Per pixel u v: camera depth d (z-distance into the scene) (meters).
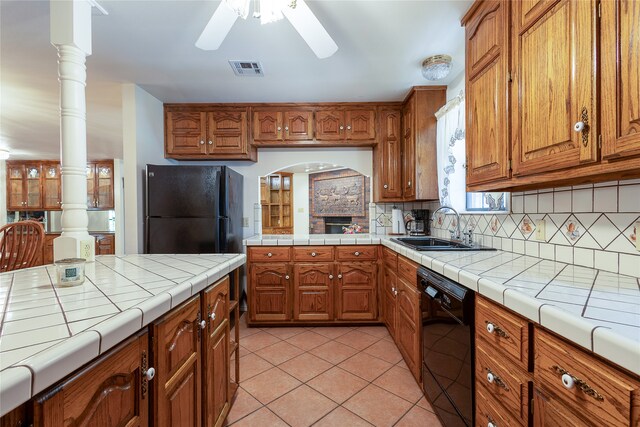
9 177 5.78
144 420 0.81
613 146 0.83
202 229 2.57
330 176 6.67
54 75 2.38
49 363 0.50
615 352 0.58
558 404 0.75
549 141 1.07
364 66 2.32
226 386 1.50
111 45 2.00
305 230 6.98
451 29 1.86
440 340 1.47
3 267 1.90
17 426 0.48
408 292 1.99
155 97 2.89
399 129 3.08
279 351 2.37
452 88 2.58
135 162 2.59
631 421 0.57
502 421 0.98
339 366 2.12
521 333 0.89
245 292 3.32
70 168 1.37
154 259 1.58
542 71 1.11
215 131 3.05
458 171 2.35
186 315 1.06
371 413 1.63
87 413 0.61
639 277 1.07
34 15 1.65
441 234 2.80
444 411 1.43
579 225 1.31
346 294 2.87
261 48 2.05
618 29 0.81
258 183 3.45
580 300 0.82
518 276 1.12
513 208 1.75
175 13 1.68
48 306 0.77
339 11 1.68
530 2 1.17
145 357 0.81
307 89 2.75
